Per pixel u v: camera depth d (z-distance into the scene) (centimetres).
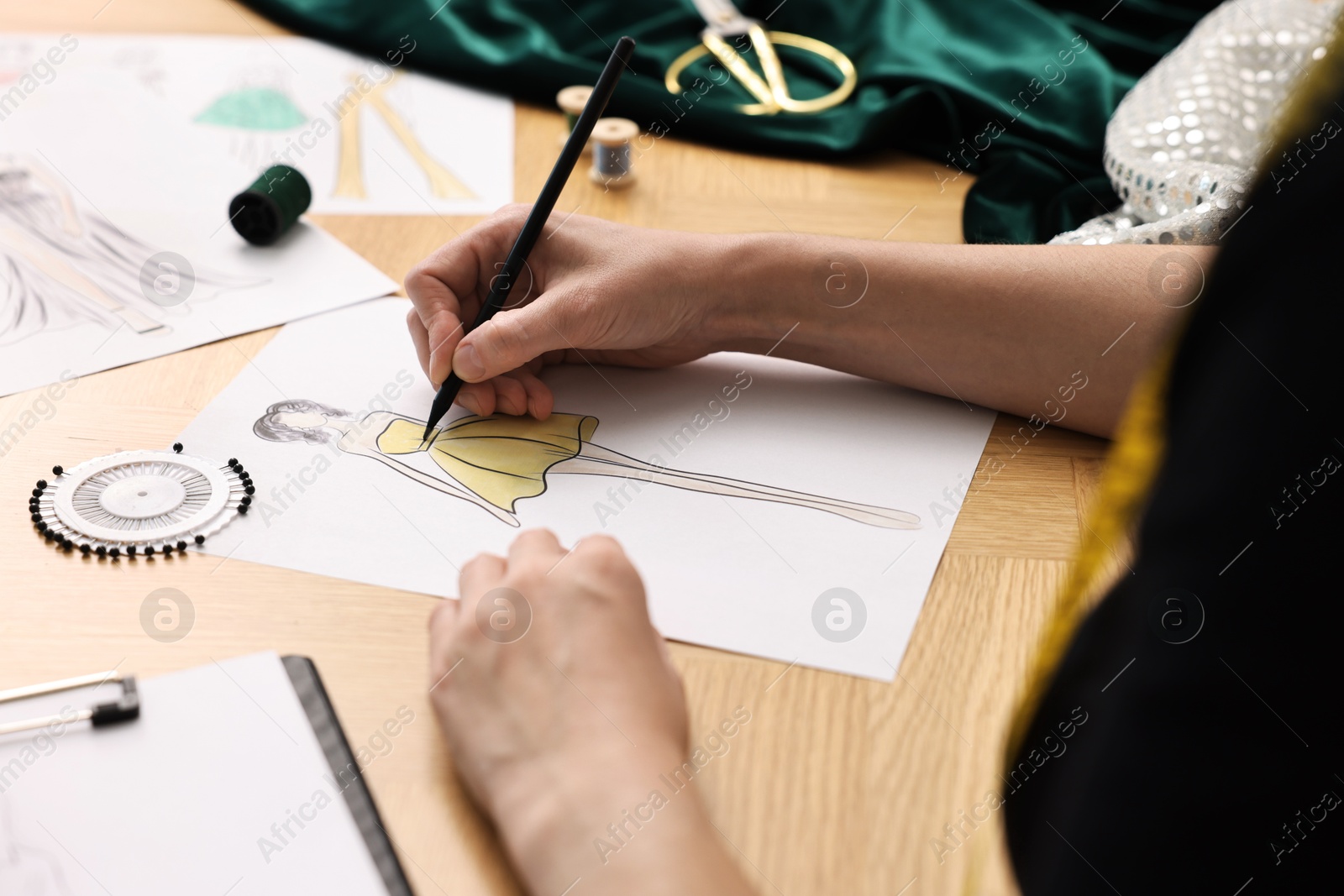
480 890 42
